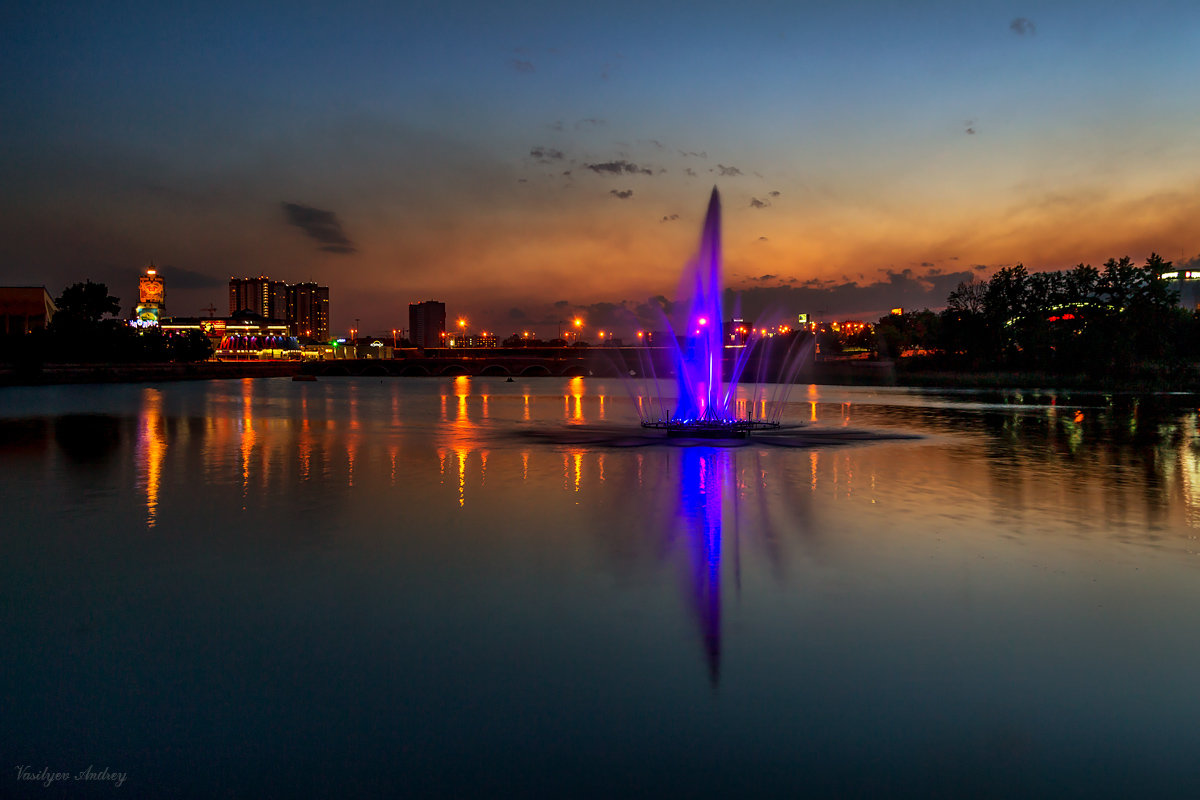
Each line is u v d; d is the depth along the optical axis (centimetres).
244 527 1806
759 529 1775
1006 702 880
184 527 1806
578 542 1648
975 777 732
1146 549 1576
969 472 2734
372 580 1362
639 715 852
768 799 696
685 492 2309
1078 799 697
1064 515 1936
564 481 2534
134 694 912
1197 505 2077
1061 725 829
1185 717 845
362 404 7900
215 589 1312
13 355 14650
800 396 9088
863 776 733
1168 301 11300
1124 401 7788
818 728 823
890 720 839
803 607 1206
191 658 1015
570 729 822
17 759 775
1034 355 12494
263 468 2864
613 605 1220
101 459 3144
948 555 1527
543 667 980
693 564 1464
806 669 970
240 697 903
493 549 1585
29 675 965
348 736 811
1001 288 12988
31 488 2395
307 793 712
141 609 1212
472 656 1016
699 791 708
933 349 15100
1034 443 3728
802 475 2662
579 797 700
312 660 1005
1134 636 1078
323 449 3534
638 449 3516
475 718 848
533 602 1236
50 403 7850
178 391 11344
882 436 4116
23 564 1475
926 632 1096
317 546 1616
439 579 1366
